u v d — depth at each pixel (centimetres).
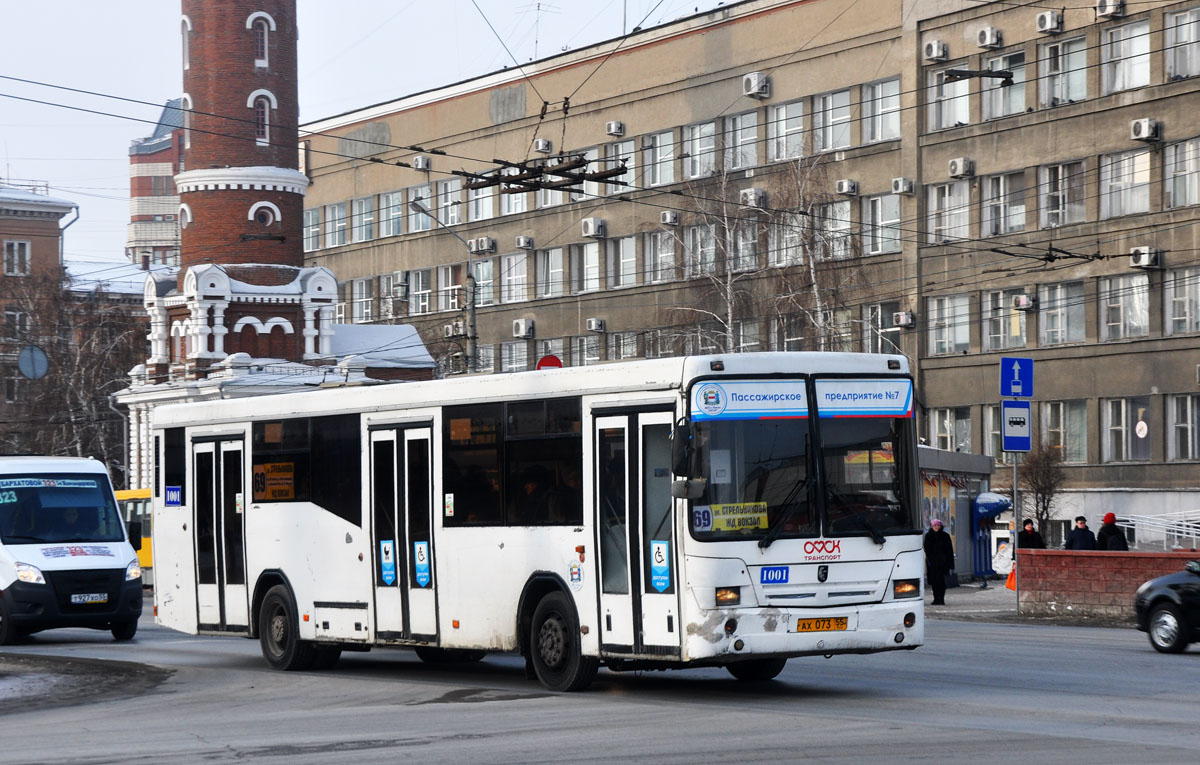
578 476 1606
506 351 7738
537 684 1725
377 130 8469
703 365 1482
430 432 1797
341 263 8738
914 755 1122
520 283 7656
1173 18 5122
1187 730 1251
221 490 2138
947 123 5856
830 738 1214
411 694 1669
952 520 4234
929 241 5912
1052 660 1928
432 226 8156
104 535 2742
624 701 1516
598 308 7225
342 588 1917
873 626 1501
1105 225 5347
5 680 1942
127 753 1255
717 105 6669
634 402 1543
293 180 6450
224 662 2209
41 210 10444
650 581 1512
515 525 1678
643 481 1528
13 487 2700
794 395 1508
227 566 2122
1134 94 5231
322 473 1959
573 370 1620
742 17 6562
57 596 2611
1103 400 5391
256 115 6384
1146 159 5231
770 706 1452
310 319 6525
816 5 6281
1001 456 5656
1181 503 5150
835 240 5834
